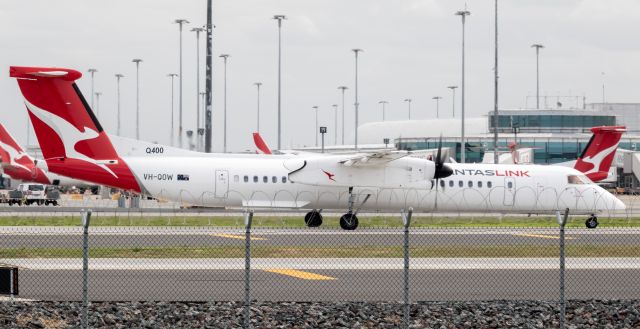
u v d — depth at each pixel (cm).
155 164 16675
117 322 7400
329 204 17425
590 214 18850
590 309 8162
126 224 17238
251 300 8325
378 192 17525
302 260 11312
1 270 7688
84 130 16250
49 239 13550
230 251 12256
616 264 11188
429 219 19962
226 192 16950
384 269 10456
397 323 7538
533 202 18488
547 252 12538
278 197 17200
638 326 7650
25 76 15800
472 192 18175
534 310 8106
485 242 13938
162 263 10856
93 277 9531
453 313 7931
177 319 7525
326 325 7450
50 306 7856
